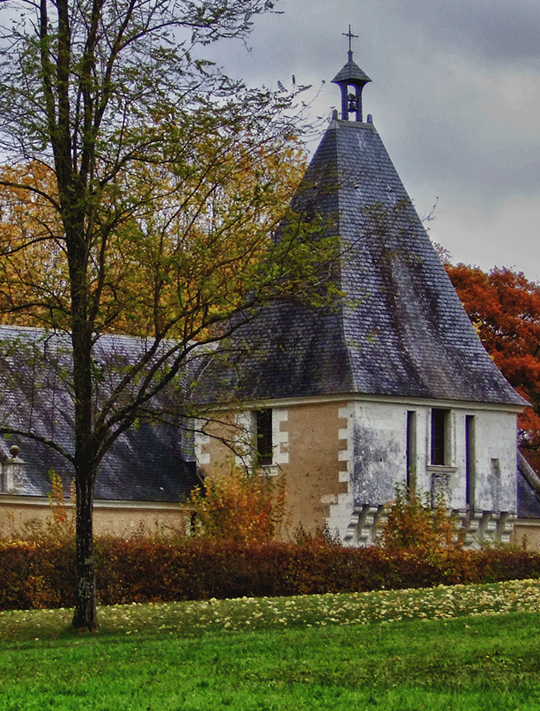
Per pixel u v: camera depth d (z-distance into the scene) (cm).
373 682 2636
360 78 6116
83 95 3675
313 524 5600
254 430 5778
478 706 2377
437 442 5797
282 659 2966
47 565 4525
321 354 5669
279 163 3825
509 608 3884
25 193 4084
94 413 3981
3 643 3575
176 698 2511
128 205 3659
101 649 3281
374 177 5994
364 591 4853
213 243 3662
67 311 3619
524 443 8725
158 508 5716
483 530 5878
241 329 5856
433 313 5925
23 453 5491
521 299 8756
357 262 5797
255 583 4728
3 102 3612
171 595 4631
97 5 3691
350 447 5531
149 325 3709
